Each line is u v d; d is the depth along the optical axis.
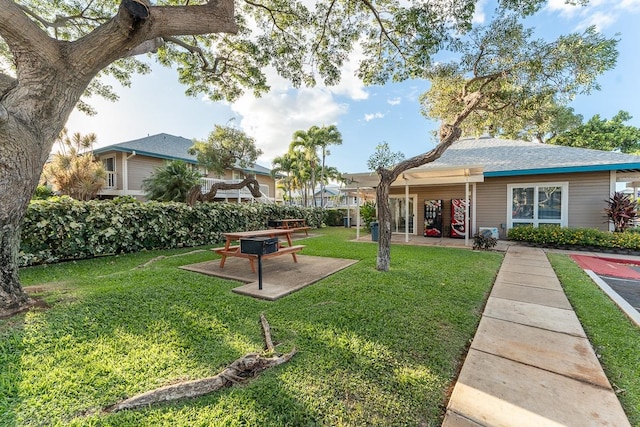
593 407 1.75
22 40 2.68
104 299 3.32
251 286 4.22
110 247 6.68
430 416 1.69
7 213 2.81
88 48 2.95
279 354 2.29
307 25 6.11
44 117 2.92
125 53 3.18
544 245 8.87
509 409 1.73
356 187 11.74
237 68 7.41
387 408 1.74
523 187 10.06
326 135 21.31
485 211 10.74
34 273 4.89
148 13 2.82
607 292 4.16
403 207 12.99
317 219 17.81
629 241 7.47
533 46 5.34
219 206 9.69
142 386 1.87
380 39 5.89
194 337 2.58
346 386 1.93
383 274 5.02
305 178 22.81
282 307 3.37
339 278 4.74
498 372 2.13
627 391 1.91
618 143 19.42
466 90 6.42
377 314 3.16
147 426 1.55
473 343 2.60
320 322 2.95
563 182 9.41
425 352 2.40
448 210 11.67
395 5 5.20
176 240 8.23
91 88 7.46
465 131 8.13
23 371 1.97
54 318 2.76
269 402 1.76
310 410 1.69
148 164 15.78
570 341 2.63
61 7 6.05
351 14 5.75
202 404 1.74
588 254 7.66
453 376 2.11
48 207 5.62
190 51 6.32
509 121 7.23
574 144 20.34
